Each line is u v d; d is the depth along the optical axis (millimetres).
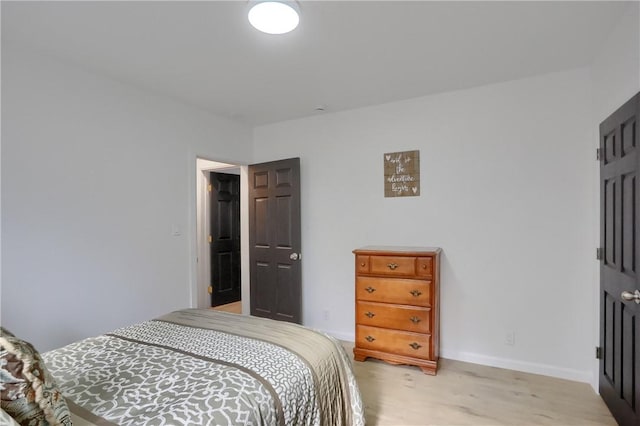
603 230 2279
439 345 3096
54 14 1827
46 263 2293
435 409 2248
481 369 2838
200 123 3447
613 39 2068
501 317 2873
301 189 3812
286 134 3906
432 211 3139
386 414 2191
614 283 2086
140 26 1955
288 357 1505
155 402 1124
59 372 1344
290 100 3229
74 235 2445
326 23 1932
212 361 1429
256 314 4023
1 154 2098
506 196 2846
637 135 1731
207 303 4891
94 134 2576
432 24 1956
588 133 2561
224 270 5090
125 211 2773
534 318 2762
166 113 3109
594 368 2498
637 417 1780
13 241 2143
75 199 2455
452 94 3041
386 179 3342
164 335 1763
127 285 2773
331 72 2611
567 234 2645
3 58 2109
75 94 2465
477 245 2959
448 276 3068
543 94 2703
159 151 3049
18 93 2172
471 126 2969
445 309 3078
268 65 2480
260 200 3992
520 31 2045
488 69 2592
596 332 2457
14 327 2141
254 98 3168
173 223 3156
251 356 1486
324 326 3699
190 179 3318
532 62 2480
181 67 2500
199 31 2016
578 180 2604
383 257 2904
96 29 1986
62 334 2363
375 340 2947
